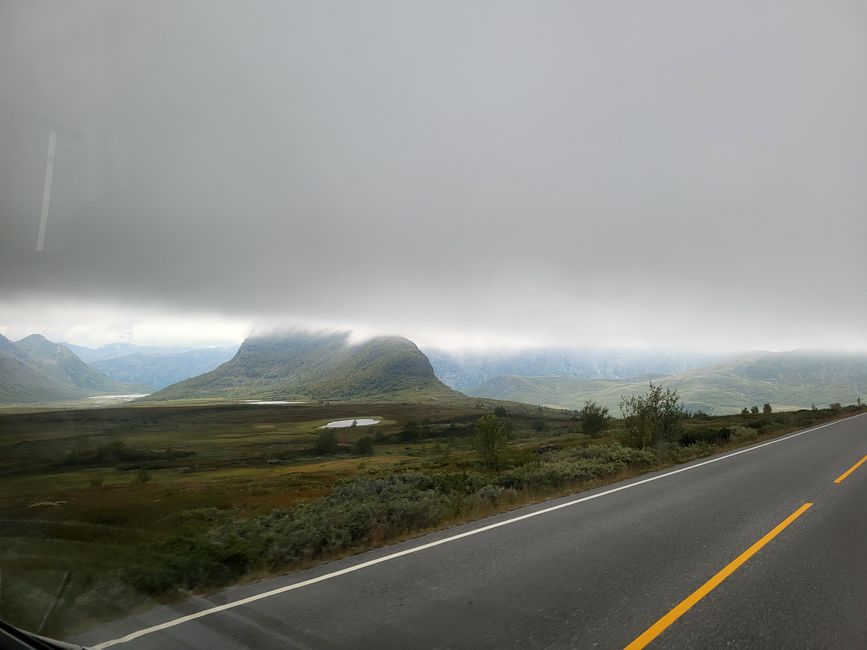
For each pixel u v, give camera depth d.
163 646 4.48
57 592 5.52
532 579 6.33
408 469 43.38
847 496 11.66
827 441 23.92
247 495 31.02
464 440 96.88
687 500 11.32
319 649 4.45
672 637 4.76
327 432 98.56
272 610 5.36
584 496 12.02
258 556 7.01
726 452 20.84
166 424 158.25
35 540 8.28
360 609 5.38
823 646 4.61
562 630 4.89
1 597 5.29
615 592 5.89
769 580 6.30
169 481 49.06
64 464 49.91
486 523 9.41
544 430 109.00
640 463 17.30
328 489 35.00
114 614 5.23
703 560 7.11
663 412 24.88
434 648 4.50
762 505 10.76
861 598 5.74
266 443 116.38
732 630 4.91
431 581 6.27
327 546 7.75
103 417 160.25
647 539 8.19
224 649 4.41
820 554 7.39
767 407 62.34
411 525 9.27
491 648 4.51
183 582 6.05
